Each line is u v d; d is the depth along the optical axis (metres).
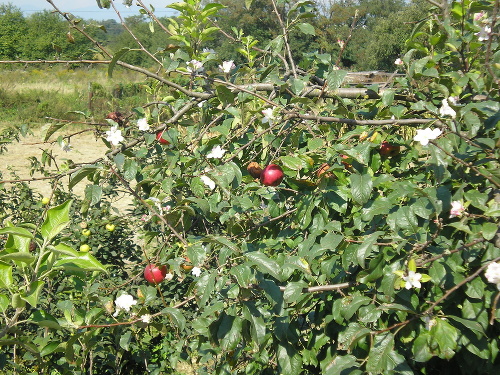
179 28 2.96
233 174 2.36
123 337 2.48
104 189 5.53
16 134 4.88
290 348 2.36
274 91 2.84
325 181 2.35
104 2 2.59
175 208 2.27
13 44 42.00
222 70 2.84
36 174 11.46
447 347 1.91
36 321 1.81
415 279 1.89
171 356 4.22
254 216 3.06
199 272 2.29
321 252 2.19
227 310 2.18
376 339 1.95
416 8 23.41
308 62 3.27
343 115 2.60
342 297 2.31
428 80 2.83
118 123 2.69
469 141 2.11
